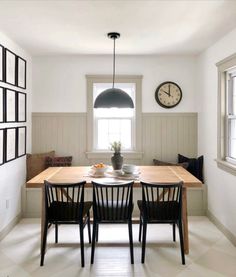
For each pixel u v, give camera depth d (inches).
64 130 173.3
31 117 171.3
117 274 98.5
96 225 111.4
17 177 146.9
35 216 156.5
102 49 154.9
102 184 101.9
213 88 145.3
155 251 116.3
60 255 112.6
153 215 105.3
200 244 122.2
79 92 172.7
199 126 169.8
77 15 105.7
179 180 112.4
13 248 118.6
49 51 159.0
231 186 124.3
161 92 171.6
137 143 174.1
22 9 100.0
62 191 116.9
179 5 97.1
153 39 136.3
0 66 122.1
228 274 98.5
